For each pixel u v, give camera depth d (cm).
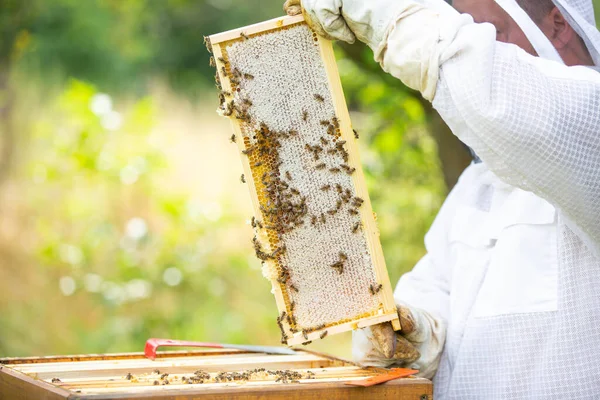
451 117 195
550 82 194
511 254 215
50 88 844
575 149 189
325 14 196
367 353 227
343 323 204
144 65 1007
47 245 600
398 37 197
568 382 203
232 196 722
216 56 204
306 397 175
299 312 206
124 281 601
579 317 204
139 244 623
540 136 186
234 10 1143
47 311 577
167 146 696
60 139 656
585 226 199
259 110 205
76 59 948
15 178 711
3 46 895
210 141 809
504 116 185
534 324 208
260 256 205
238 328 579
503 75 190
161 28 1085
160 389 172
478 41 191
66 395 163
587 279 205
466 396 216
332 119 203
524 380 208
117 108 905
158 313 587
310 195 204
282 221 204
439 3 201
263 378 192
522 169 191
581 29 210
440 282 247
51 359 218
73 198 652
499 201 229
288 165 205
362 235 203
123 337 559
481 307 218
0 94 795
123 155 654
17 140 744
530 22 213
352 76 534
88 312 585
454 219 241
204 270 629
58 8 958
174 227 642
